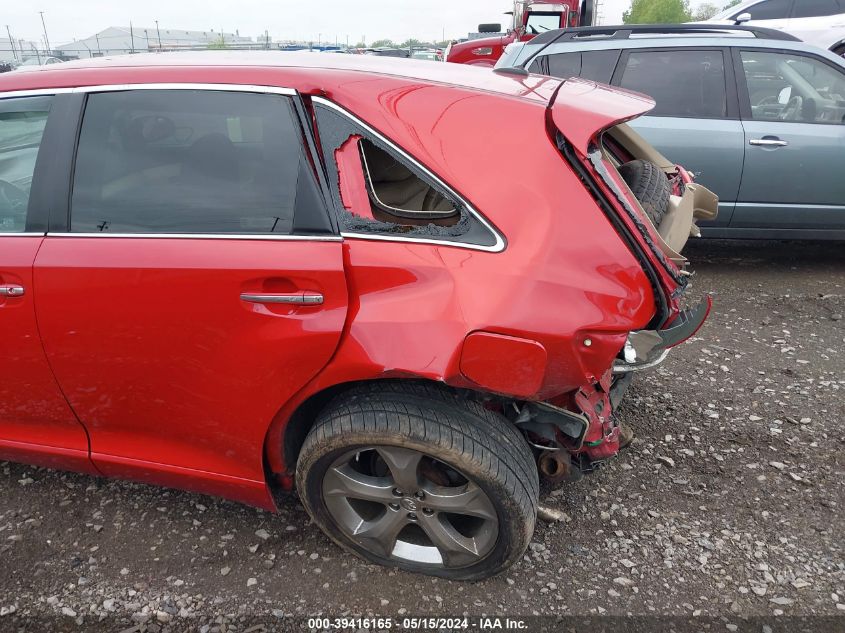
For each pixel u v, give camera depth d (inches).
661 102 193.9
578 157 73.4
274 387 77.2
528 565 88.0
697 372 139.6
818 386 133.1
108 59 92.4
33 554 90.0
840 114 187.3
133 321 78.7
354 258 72.8
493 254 70.7
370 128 74.5
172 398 82.4
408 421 73.4
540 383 70.9
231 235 76.7
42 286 80.4
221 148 78.9
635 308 71.8
